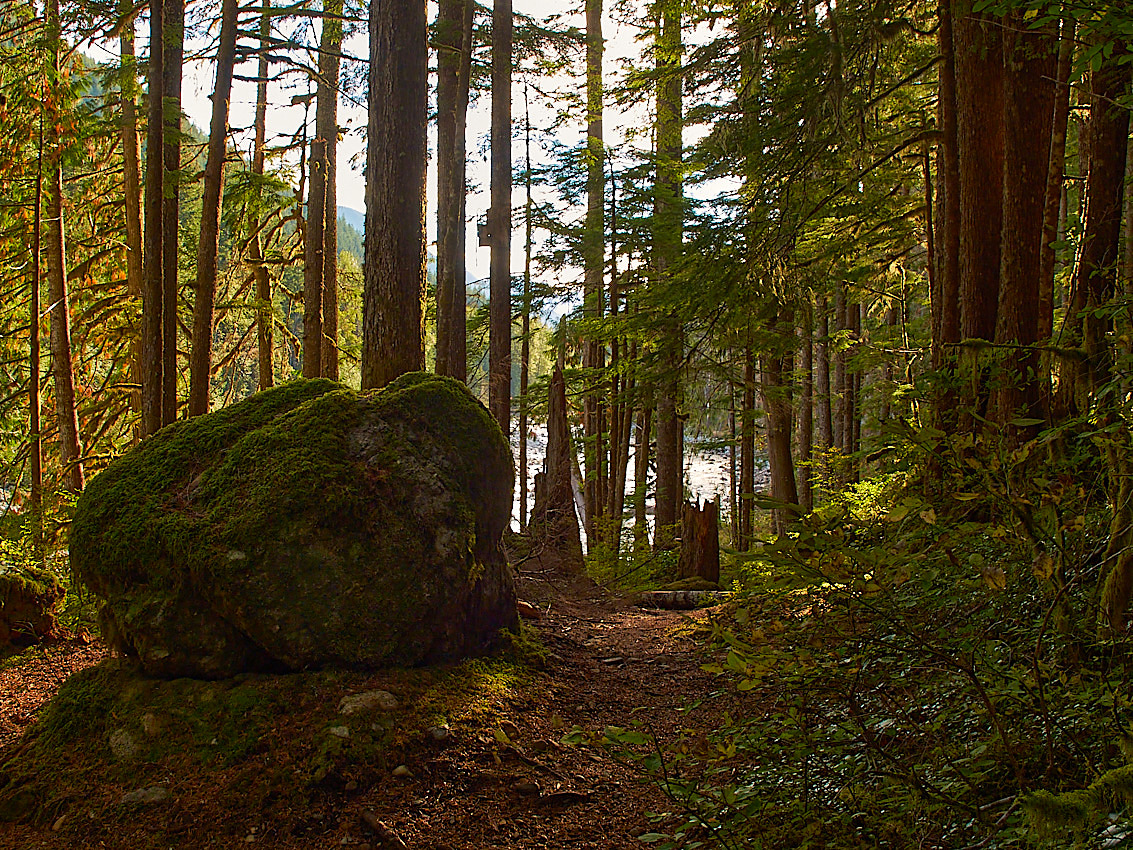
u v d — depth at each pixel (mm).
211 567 4578
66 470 12281
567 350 20094
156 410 8945
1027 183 6059
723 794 2662
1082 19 3262
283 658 4660
